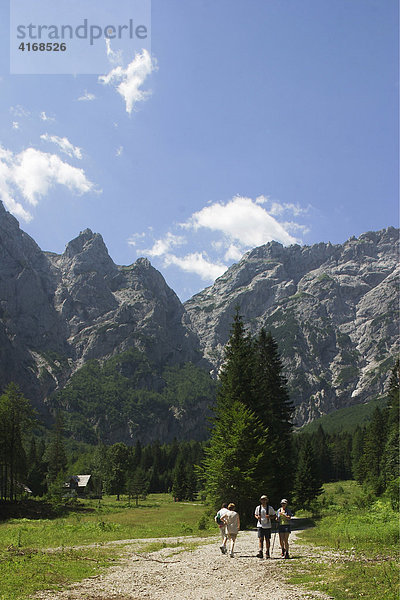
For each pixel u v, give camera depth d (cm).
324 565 1573
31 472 10562
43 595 1168
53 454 13038
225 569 1612
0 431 6969
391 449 7762
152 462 19025
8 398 7244
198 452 17350
